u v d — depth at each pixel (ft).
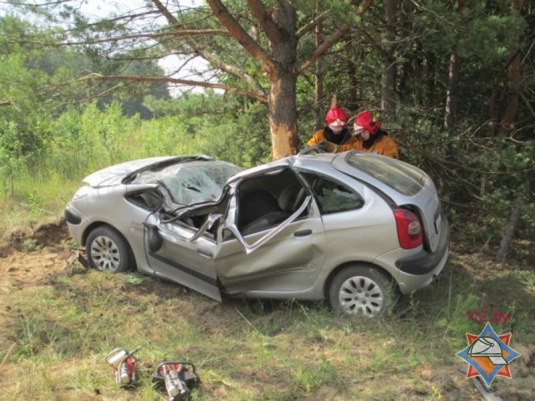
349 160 17.34
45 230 25.05
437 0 20.84
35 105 22.11
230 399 11.92
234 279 17.69
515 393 12.17
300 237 16.40
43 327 15.69
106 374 12.94
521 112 30.14
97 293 18.42
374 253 15.58
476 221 26.71
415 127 25.02
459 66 27.12
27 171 37.09
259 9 21.33
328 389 12.41
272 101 23.15
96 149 43.80
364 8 21.49
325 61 28.37
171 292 18.98
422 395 12.10
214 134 33.32
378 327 15.42
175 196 19.39
